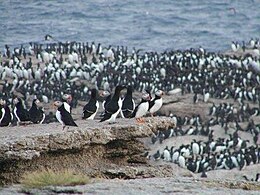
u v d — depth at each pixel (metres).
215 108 65.06
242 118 66.38
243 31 146.00
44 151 23.28
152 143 57.28
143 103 26.72
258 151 54.81
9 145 22.58
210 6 172.50
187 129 61.28
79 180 21.34
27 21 145.12
